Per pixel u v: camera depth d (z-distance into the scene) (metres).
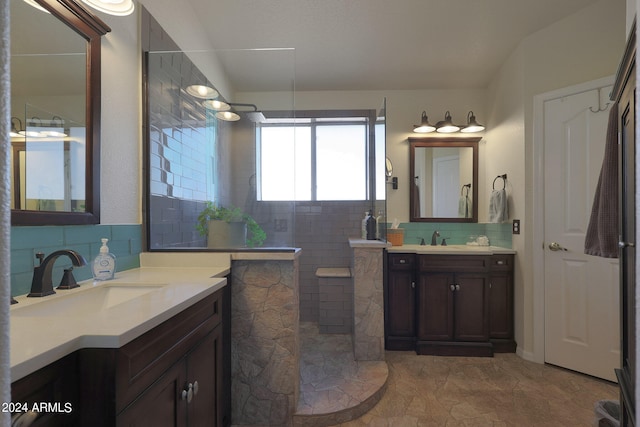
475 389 2.09
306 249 3.33
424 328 2.68
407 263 2.76
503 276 2.68
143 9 1.73
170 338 0.94
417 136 3.31
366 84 3.24
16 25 1.05
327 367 2.26
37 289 1.06
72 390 0.68
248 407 1.73
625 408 1.15
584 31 2.21
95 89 1.36
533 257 2.48
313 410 1.74
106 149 1.47
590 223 1.62
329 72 3.01
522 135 2.54
